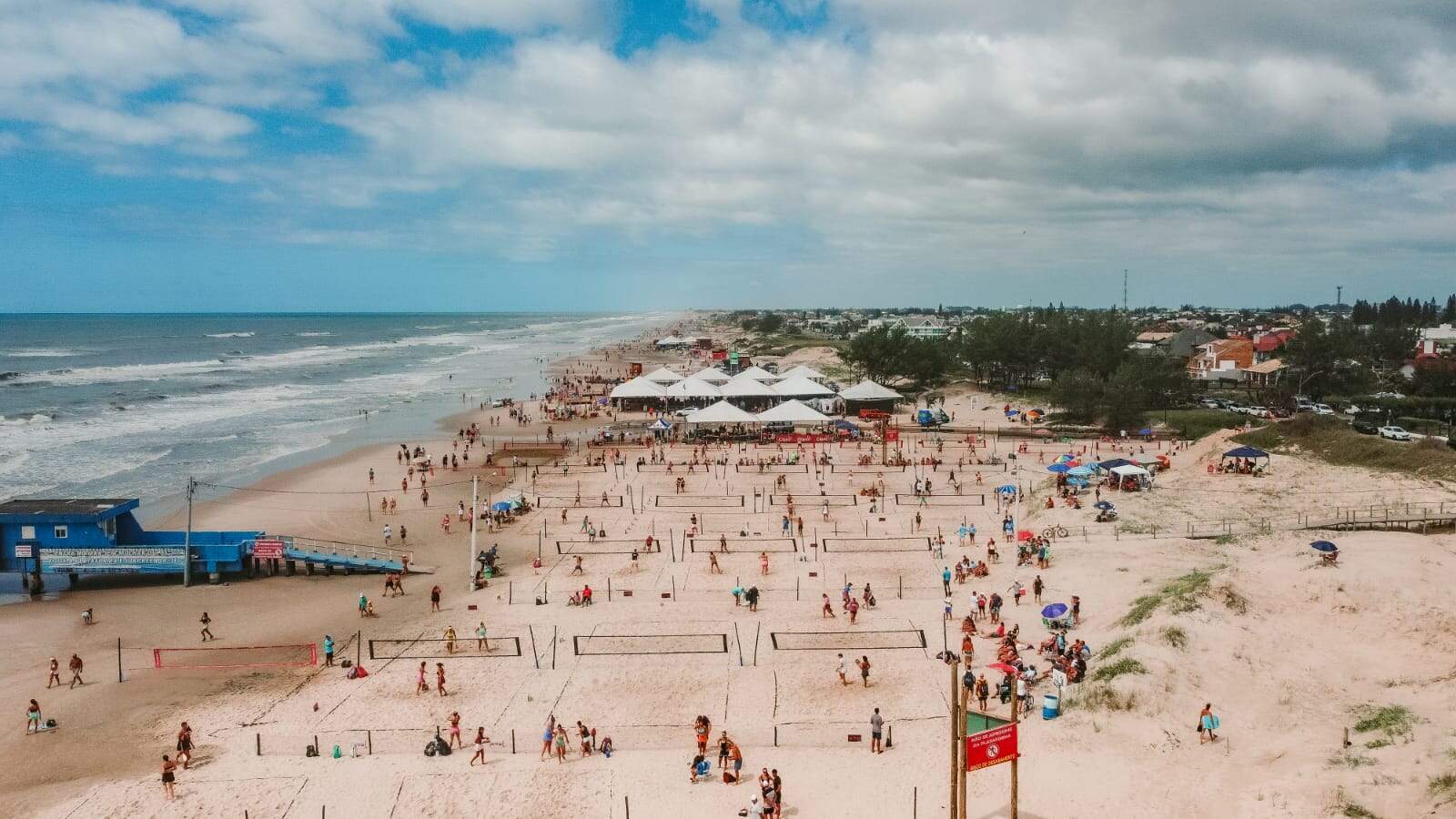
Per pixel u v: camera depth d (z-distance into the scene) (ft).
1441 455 187.83
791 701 104.12
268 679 113.29
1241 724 89.71
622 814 80.84
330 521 191.72
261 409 371.76
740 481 227.61
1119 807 77.41
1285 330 582.76
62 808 83.35
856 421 322.75
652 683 109.50
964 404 365.20
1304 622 109.60
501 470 244.83
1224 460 206.49
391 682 111.24
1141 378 301.63
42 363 613.11
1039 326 406.00
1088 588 135.95
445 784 86.48
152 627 132.77
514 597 143.43
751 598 135.33
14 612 140.36
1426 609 106.83
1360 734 84.17
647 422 327.88
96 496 211.41
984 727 78.84
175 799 84.48
